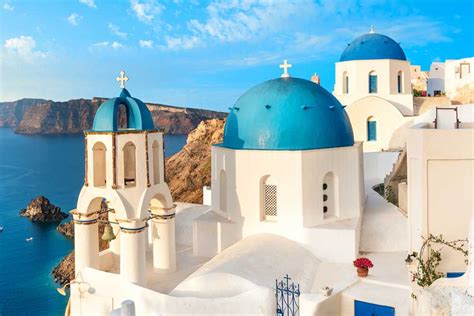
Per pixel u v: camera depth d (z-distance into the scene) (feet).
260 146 66.64
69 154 625.00
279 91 69.77
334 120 69.56
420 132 43.21
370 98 122.93
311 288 55.31
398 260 63.16
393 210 76.95
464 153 42.24
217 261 57.41
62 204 279.08
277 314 49.49
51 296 131.64
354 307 52.49
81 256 57.62
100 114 56.03
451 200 42.63
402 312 49.26
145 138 56.65
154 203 62.75
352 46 134.82
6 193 325.83
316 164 65.26
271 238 64.34
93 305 56.03
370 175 113.91
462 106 56.44
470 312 35.27
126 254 55.11
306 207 64.54
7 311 121.80
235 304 48.52
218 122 224.33
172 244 63.57
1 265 159.53
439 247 42.70
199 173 188.65
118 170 55.16
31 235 200.95
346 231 62.54
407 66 132.46
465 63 176.35
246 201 67.00
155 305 51.44
